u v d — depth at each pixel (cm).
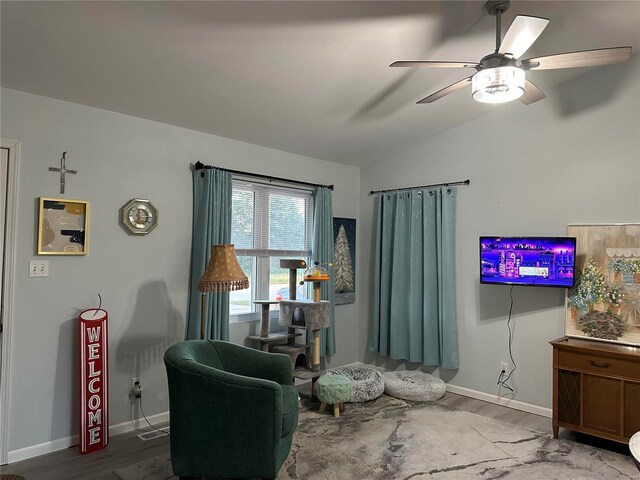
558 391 326
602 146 353
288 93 330
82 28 231
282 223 454
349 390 369
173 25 235
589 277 350
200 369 245
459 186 441
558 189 375
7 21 222
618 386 299
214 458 244
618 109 346
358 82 323
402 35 266
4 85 281
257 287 431
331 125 400
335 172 507
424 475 270
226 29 243
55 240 299
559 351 325
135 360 338
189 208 373
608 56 222
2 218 280
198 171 376
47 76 276
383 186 506
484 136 422
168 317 358
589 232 353
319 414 372
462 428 343
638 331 323
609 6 260
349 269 516
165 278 356
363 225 527
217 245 330
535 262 364
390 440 320
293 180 458
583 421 313
